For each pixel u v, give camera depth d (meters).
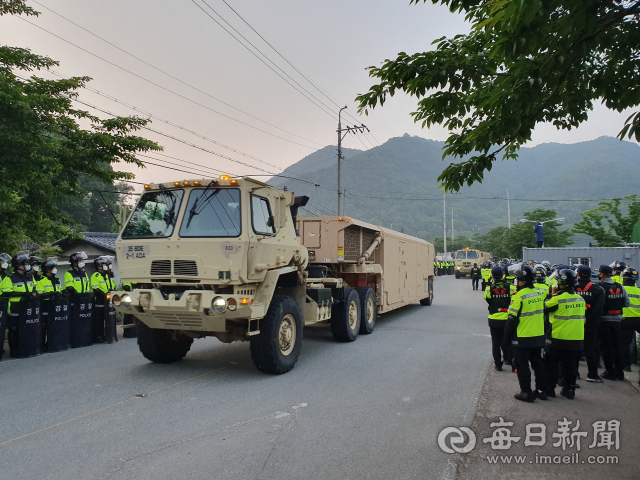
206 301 6.35
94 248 19.36
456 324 13.38
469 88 4.71
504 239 55.69
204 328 6.86
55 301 9.05
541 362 6.21
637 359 8.31
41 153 9.66
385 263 13.30
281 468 4.00
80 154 11.59
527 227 50.97
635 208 36.47
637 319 7.63
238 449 4.39
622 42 3.77
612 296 7.37
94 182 34.75
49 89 10.99
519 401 6.12
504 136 4.32
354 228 11.87
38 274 9.16
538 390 6.26
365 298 11.30
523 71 3.82
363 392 6.35
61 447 4.41
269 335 7.00
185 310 6.48
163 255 6.75
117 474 3.85
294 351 7.65
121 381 6.81
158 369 7.59
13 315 8.55
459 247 93.06
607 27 3.39
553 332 6.31
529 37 3.24
